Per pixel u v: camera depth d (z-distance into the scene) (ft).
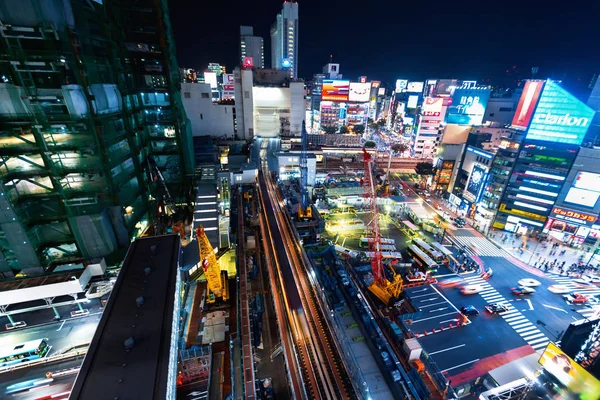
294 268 194.59
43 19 142.31
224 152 422.41
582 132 232.12
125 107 216.33
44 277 159.94
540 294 202.80
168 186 284.82
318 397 115.96
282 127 507.30
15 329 153.28
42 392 120.88
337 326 146.72
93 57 178.09
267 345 142.20
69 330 152.76
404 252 250.16
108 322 115.03
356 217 304.30
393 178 416.67
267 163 392.06
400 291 191.31
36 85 153.99
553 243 259.60
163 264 151.64
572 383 104.22
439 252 235.40
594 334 102.22
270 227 246.27
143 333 110.42
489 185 288.92
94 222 181.06
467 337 168.35
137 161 229.25
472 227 290.35
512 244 260.21
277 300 167.43
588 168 235.61
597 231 240.94
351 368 124.47
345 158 472.03
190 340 150.30
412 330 172.35
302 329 146.72
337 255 229.45
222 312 168.25
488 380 140.05
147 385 90.79
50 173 167.53
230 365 131.75
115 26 216.54
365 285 203.21
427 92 495.00
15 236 161.48
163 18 242.99
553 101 238.89
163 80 256.32
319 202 322.55
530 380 117.80
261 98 485.56
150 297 128.36
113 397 87.04
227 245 228.63
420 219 286.05
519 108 306.96
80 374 93.81
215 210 238.48
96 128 173.99
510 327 175.73
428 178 388.98
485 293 203.41
